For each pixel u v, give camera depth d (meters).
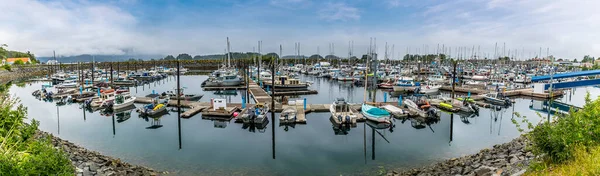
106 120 29.84
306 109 32.62
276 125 27.45
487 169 13.68
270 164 17.66
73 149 18.80
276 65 93.06
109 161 16.31
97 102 36.00
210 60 155.38
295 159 18.55
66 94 44.75
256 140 22.78
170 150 20.22
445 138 23.27
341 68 97.06
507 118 31.11
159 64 139.62
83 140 22.62
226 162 17.94
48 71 99.81
